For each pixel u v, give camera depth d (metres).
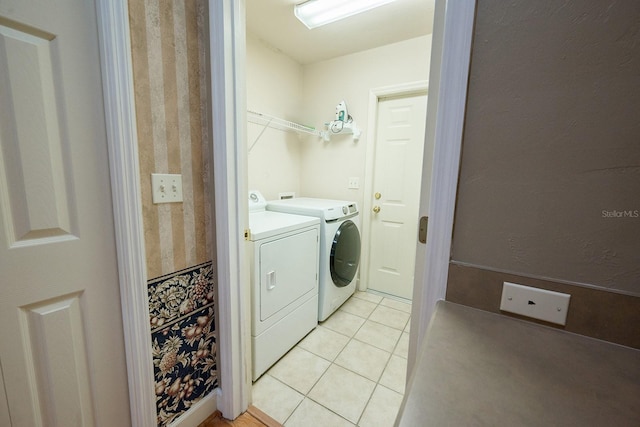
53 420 0.88
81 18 0.81
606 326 0.59
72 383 0.90
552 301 0.63
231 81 1.08
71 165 0.83
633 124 0.53
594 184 0.57
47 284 0.82
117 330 0.99
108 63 0.84
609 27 0.53
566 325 0.63
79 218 0.86
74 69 0.81
